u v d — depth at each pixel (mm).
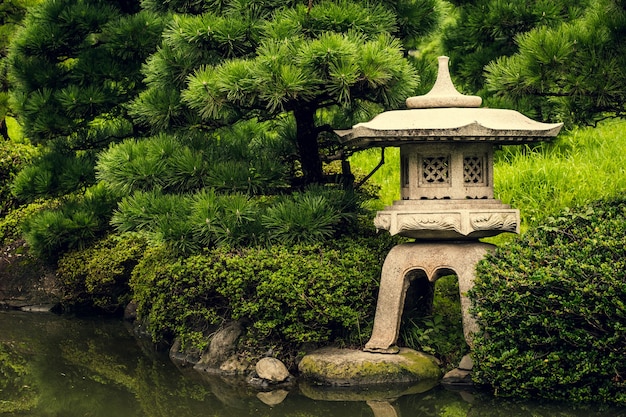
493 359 4820
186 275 5898
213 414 5098
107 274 7707
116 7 7973
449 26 8773
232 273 5711
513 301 4734
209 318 6055
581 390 4785
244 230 5867
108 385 5867
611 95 5398
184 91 5531
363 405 5129
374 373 5402
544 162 7953
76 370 6316
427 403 5059
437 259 5383
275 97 5211
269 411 5105
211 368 6125
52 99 7094
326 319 5641
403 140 5230
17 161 10250
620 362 4633
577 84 5309
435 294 6414
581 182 7445
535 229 5328
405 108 6492
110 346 7125
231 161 6113
